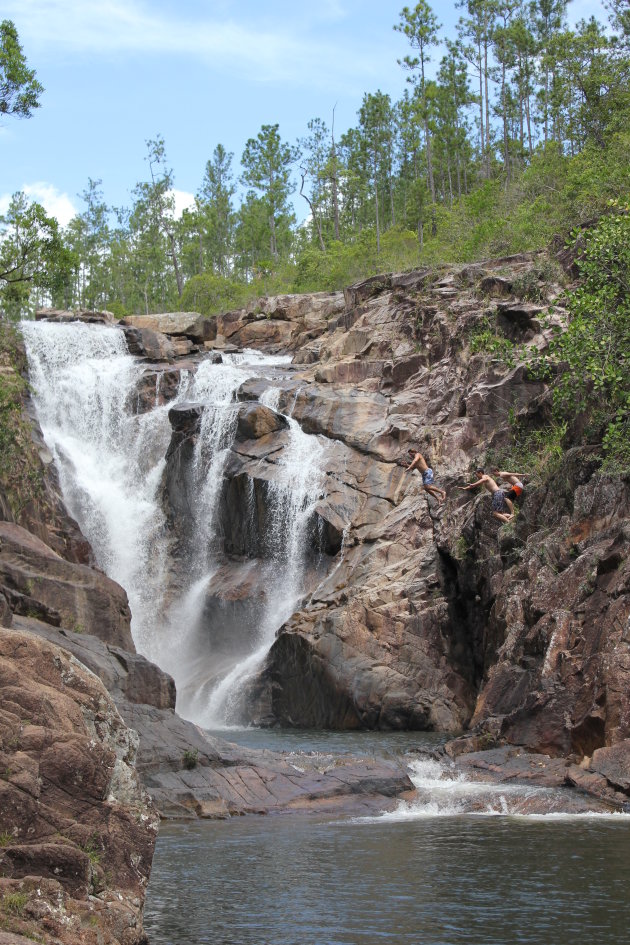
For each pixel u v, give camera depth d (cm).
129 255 9519
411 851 1462
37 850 866
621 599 2078
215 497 3859
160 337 4841
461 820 1711
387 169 9194
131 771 1016
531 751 2122
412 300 4162
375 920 1127
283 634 3231
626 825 1648
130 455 4241
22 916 813
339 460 3653
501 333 3675
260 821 1709
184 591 3850
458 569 3033
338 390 3912
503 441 3247
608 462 2441
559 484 2655
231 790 1844
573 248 3744
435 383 3741
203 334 5241
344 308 5038
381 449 3606
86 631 2734
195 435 3962
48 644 1045
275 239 9438
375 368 4016
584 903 1184
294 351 4978
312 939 1060
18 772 903
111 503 4056
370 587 3206
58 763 932
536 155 5638
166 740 1962
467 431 3438
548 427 3053
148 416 4253
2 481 3306
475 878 1299
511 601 2508
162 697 2236
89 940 841
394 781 1930
